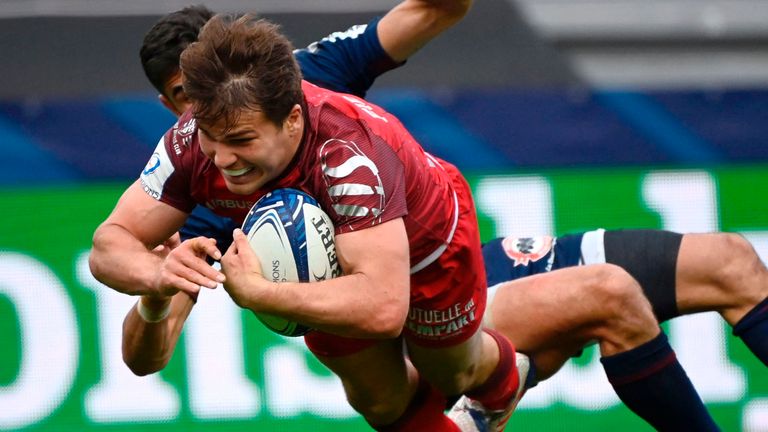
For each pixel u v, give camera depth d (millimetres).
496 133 21797
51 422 20406
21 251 20656
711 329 21844
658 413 15422
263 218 10953
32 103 20891
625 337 15102
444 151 21656
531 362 15625
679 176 22219
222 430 20609
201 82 10211
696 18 24703
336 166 10953
